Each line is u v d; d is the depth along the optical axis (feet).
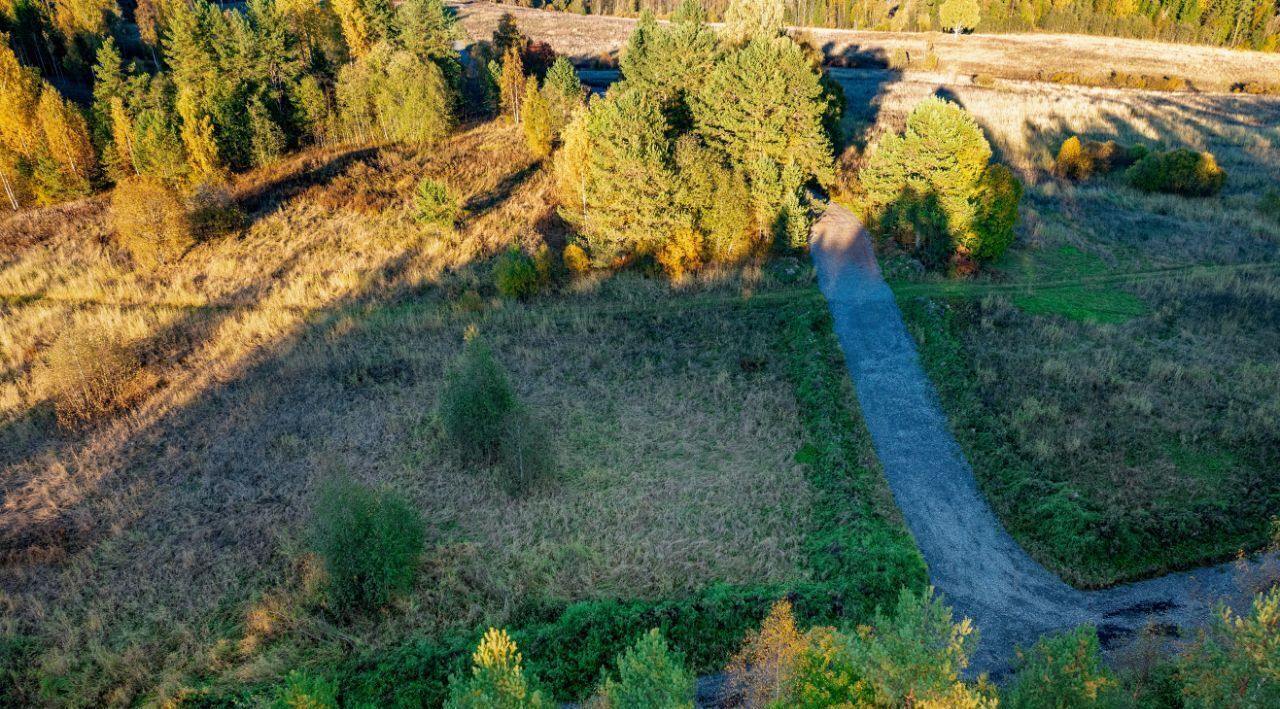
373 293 175.83
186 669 90.07
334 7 282.56
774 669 67.10
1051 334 142.41
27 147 213.66
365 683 84.64
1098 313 150.82
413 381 149.48
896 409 130.93
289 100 251.80
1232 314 146.20
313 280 180.34
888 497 111.86
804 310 159.63
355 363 154.81
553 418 137.80
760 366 148.87
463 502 117.80
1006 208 161.17
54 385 146.41
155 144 207.72
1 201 215.10
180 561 107.96
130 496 121.39
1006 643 86.38
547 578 101.19
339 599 96.22
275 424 138.00
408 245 189.98
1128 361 133.39
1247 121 269.64
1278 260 167.84
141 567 107.14
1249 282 156.56
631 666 63.52
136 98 232.32
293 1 269.23
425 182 190.49
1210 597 89.04
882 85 324.60
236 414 140.77
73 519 116.98
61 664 90.53
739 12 214.69
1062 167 224.74
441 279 178.81
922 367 140.56
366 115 250.98
